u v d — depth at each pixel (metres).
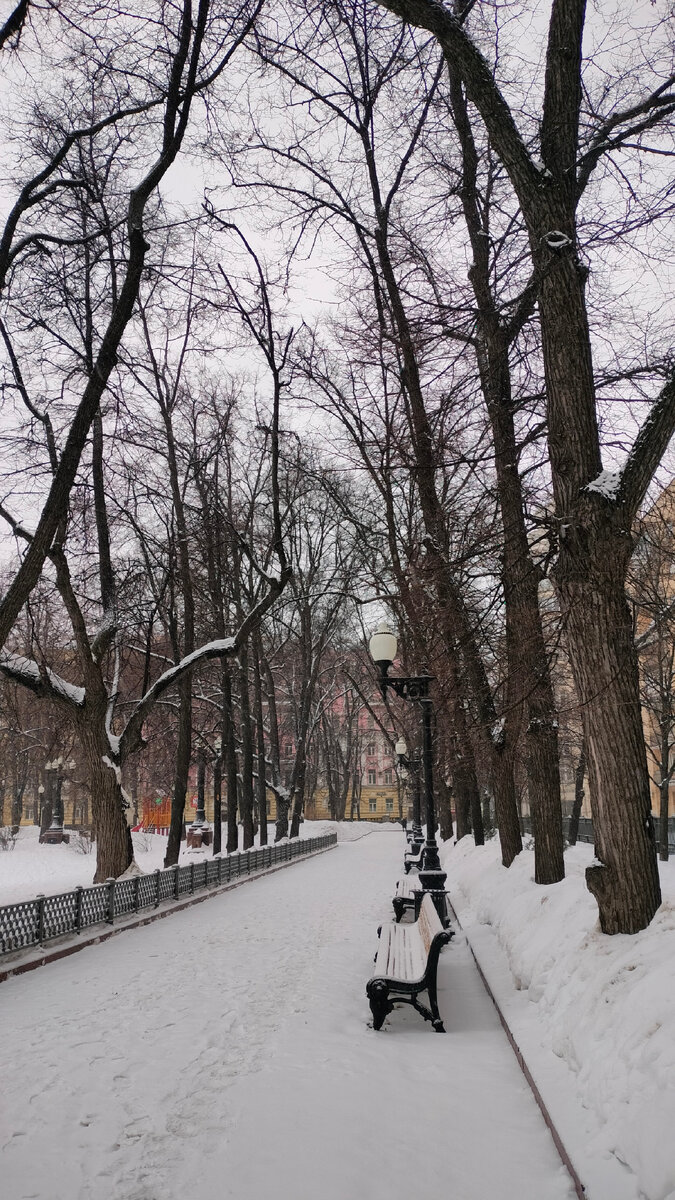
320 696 52.00
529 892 9.78
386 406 16.75
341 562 35.41
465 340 11.43
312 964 9.70
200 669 30.92
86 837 44.72
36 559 9.68
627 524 6.31
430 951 6.77
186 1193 3.81
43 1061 5.85
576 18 7.44
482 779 24.39
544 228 7.18
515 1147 4.25
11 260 10.76
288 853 29.75
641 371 9.59
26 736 38.09
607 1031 4.58
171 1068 5.66
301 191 14.90
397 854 36.22
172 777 43.16
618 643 6.25
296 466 22.73
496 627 11.49
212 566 27.16
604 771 6.09
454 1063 5.68
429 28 7.21
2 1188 3.88
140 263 11.34
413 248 13.46
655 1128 3.35
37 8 9.53
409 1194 3.77
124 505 20.19
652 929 5.34
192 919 14.19
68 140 10.95
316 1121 4.63
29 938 10.06
